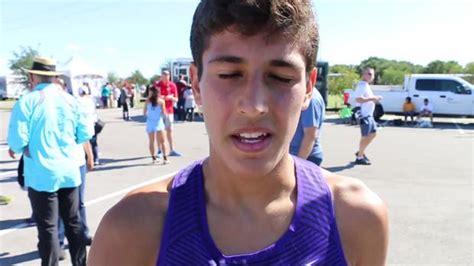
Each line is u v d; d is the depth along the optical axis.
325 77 17.73
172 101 10.06
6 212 5.58
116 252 0.96
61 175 3.35
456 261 3.99
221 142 0.89
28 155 3.29
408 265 3.89
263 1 0.82
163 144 9.06
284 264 0.90
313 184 1.00
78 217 3.57
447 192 6.64
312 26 0.92
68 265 3.90
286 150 0.93
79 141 3.56
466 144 12.54
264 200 0.94
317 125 3.47
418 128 17.53
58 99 3.42
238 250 0.91
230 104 0.86
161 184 1.04
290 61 0.86
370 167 8.73
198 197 0.95
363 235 1.02
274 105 0.86
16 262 3.98
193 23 0.94
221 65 0.86
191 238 0.91
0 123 20.09
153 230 0.95
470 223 5.09
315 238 0.94
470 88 18.09
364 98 8.83
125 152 10.70
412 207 5.78
